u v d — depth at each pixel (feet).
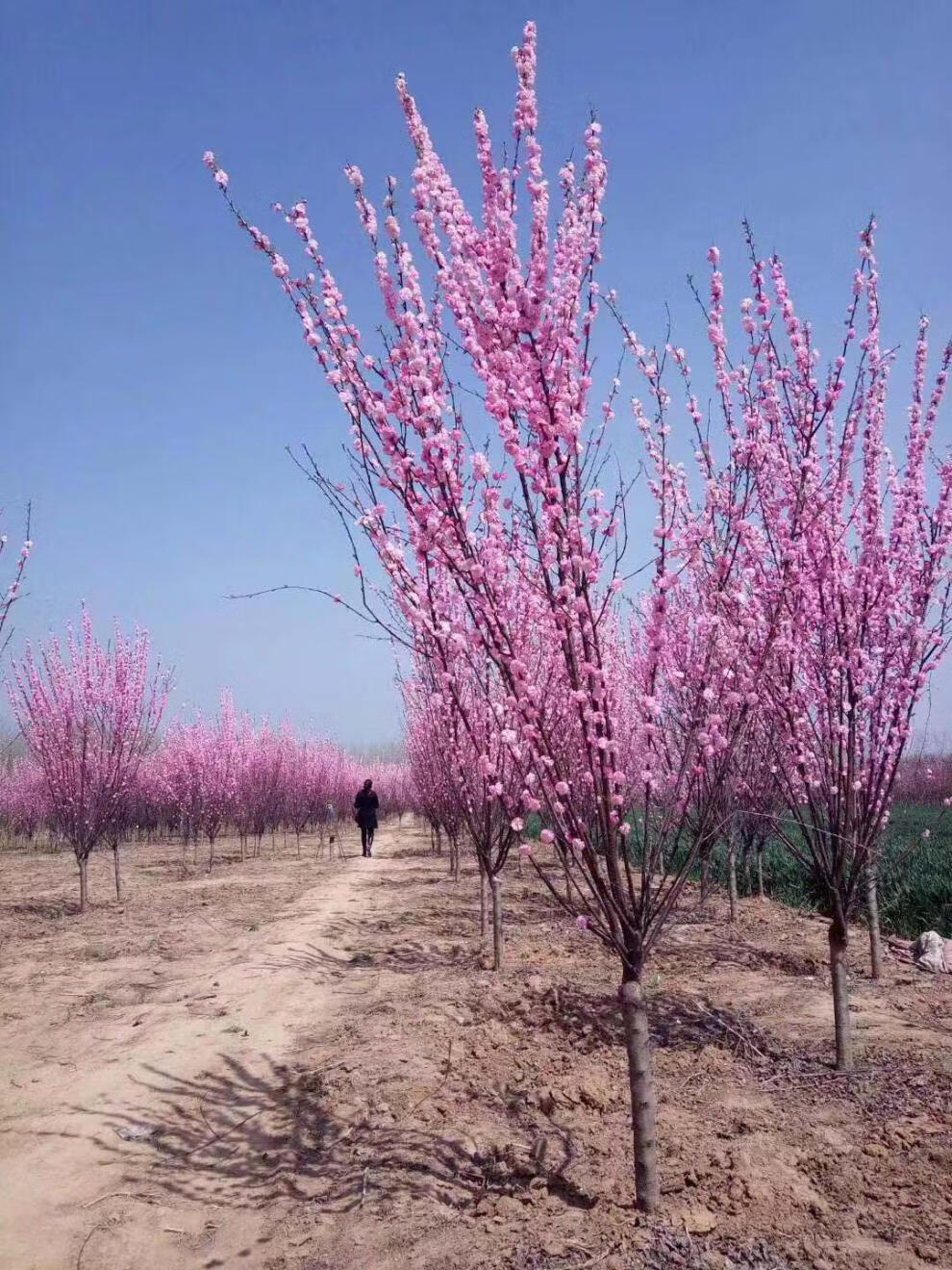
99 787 41.11
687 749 12.60
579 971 25.79
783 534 16.20
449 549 11.45
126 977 27.07
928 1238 11.43
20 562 30.55
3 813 85.15
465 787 26.14
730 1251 11.21
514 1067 17.93
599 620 11.73
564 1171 13.56
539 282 10.87
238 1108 16.78
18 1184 13.97
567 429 10.79
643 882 12.27
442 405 11.46
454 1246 11.59
